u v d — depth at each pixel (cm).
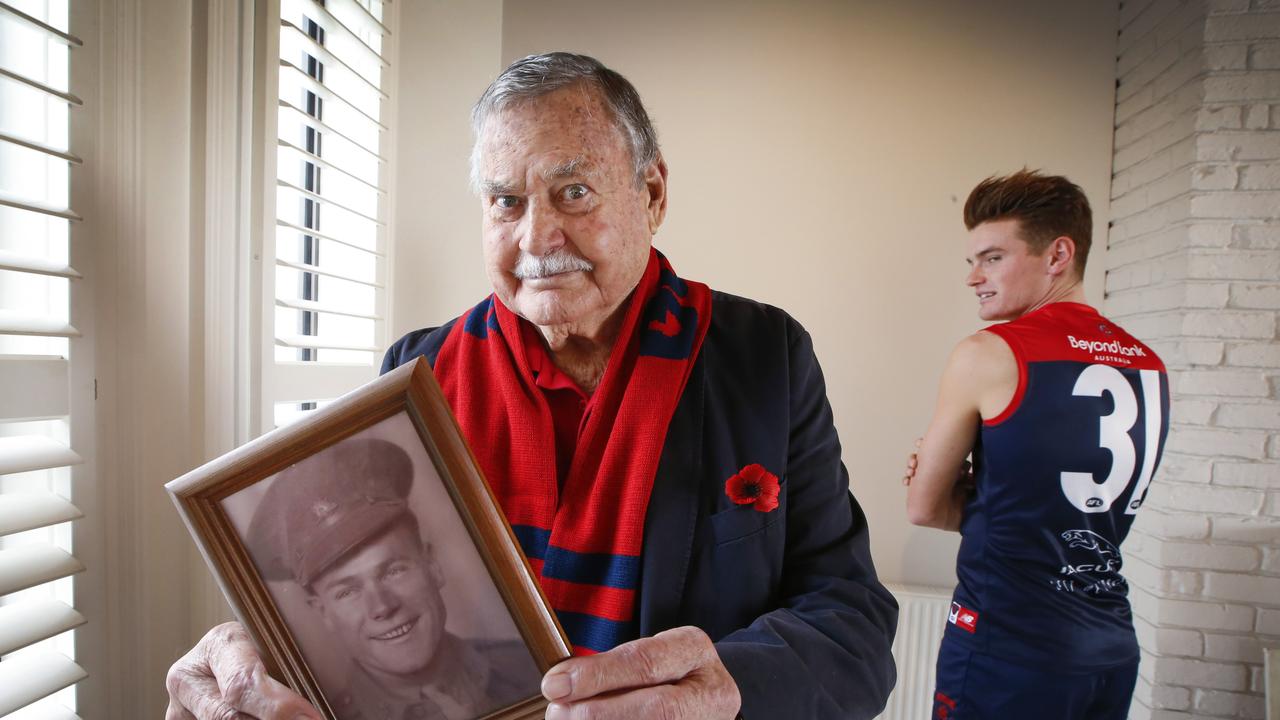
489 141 57
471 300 168
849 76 199
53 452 71
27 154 74
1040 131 196
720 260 201
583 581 62
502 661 43
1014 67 196
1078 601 149
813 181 199
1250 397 166
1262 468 166
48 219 74
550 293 58
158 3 83
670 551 62
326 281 145
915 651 185
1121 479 150
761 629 57
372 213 154
